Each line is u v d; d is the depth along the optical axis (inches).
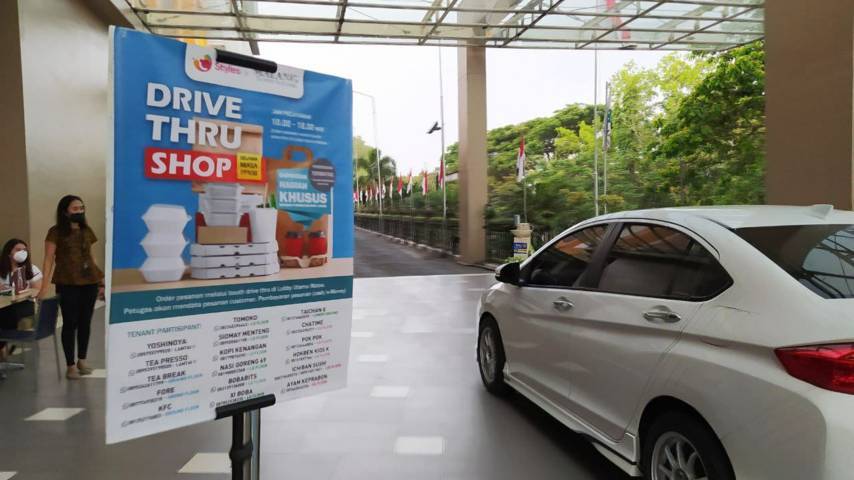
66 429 169.0
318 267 85.8
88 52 383.9
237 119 76.4
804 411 79.9
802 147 251.8
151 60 69.0
